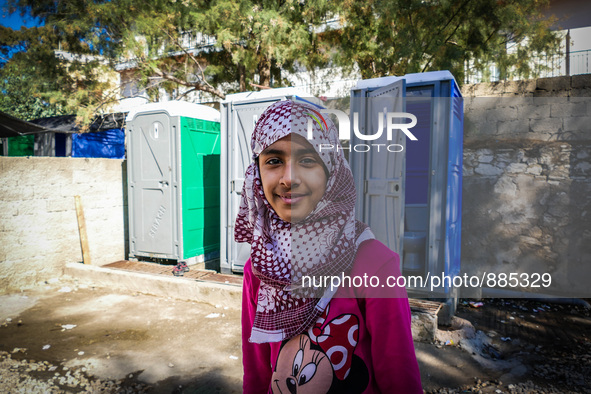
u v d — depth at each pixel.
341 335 0.82
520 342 3.27
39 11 6.37
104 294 4.70
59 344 3.40
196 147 5.56
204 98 9.48
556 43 5.80
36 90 6.98
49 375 2.89
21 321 3.90
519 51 5.82
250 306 1.04
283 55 6.16
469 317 3.75
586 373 2.77
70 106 6.69
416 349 3.17
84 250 5.44
